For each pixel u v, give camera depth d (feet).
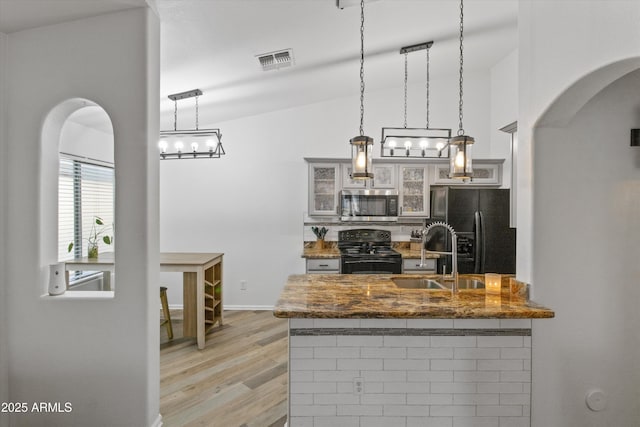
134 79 6.34
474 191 12.57
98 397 6.40
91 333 6.40
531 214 6.40
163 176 14.98
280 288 15.08
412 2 8.19
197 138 12.14
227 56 8.94
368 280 8.43
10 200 6.49
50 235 6.70
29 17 6.18
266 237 15.07
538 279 6.38
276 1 6.79
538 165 6.37
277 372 9.26
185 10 6.72
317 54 9.95
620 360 6.34
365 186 13.92
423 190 13.98
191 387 8.44
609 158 6.40
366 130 15.15
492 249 12.53
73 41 6.41
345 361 6.13
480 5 9.04
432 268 13.26
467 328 6.16
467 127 15.34
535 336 6.24
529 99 6.46
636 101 6.38
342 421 6.14
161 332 12.44
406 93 14.85
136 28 6.33
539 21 6.18
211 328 12.56
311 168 13.84
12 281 6.46
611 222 6.40
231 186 15.02
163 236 15.02
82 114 10.59
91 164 12.37
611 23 4.89
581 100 5.81
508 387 6.19
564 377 6.27
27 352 6.44
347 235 15.01
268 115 15.02
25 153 6.49
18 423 6.45
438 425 6.16
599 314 6.35
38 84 6.47
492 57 13.92
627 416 6.33
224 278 15.07
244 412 7.39
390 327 6.12
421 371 6.15
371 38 9.73
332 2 7.36
